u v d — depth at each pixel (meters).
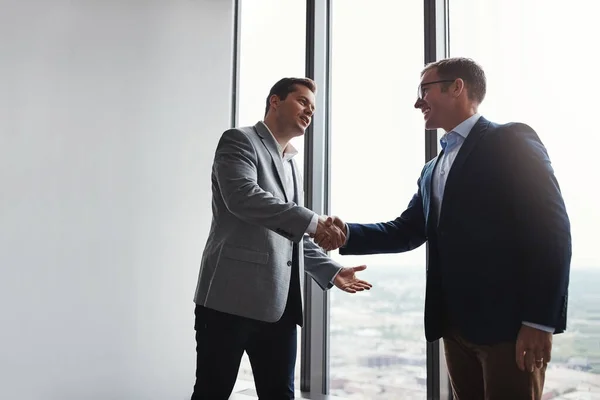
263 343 1.71
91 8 2.47
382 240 1.82
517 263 1.32
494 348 1.32
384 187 2.64
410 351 2.45
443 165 1.56
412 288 2.46
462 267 1.37
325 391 2.73
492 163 1.37
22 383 2.18
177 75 2.77
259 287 1.60
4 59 2.20
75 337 2.33
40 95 2.29
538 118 2.15
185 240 2.75
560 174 2.07
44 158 2.28
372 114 2.71
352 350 2.65
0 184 2.16
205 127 2.88
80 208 2.38
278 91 1.84
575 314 2.00
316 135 2.82
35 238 2.24
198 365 1.65
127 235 2.53
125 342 2.49
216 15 2.97
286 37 3.08
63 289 2.31
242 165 1.65
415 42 2.57
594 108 2.02
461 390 1.48
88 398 2.36
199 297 1.66
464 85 1.55
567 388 2.01
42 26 2.31
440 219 1.45
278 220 1.56
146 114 2.63
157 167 2.66
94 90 2.46
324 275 1.91
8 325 2.15
